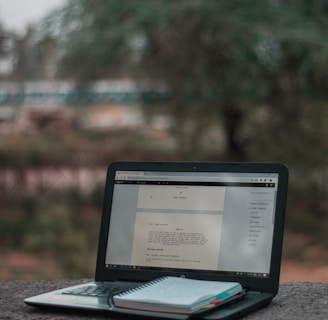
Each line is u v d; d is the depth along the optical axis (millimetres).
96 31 15773
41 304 1953
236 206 2059
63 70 16500
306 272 10891
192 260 2062
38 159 16766
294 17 14992
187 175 2131
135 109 17031
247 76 14703
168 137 17469
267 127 16141
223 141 17297
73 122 18594
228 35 14430
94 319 1867
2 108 18391
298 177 16125
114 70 16219
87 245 12953
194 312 1744
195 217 2090
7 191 16297
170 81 15523
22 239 13148
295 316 1878
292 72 15219
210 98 15023
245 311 1853
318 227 14672
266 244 2010
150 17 14617
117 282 2119
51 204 15703
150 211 2141
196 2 14391
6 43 17516
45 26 16516
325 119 15609
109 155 17469
